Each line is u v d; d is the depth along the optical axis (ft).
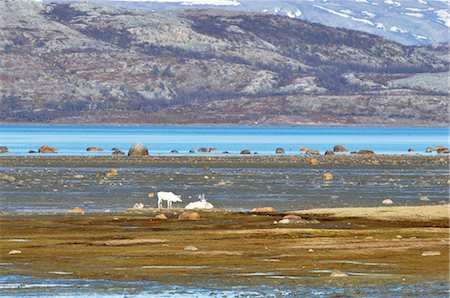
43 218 412.77
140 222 395.96
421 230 360.48
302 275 259.39
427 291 234.58
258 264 279.49
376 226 380.99
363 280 250.78
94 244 323.37
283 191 570.46
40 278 255.29
